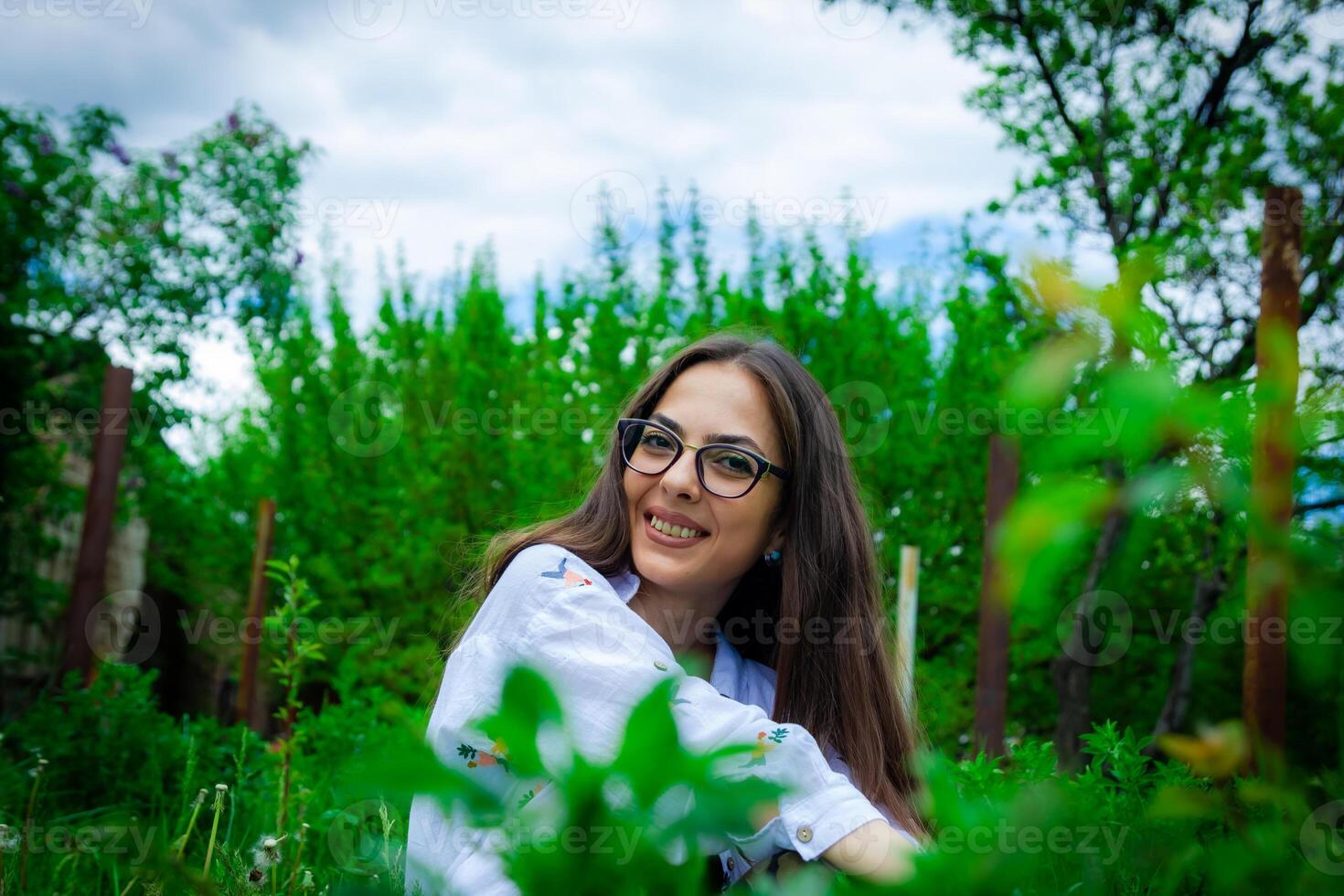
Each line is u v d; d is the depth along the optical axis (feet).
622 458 6.10
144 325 31.65
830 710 5.96
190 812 8.38
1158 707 23.77
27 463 29.96
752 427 5.89
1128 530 1.89
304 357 35.12
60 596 31.45
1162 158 17.51
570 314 29.30
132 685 12.40
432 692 6.65
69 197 30.83
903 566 14.42
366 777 1.19
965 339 24.08
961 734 22.85
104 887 6.86
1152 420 1.57
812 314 26.13
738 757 3.61
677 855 1.33
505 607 5.01
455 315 36.88
